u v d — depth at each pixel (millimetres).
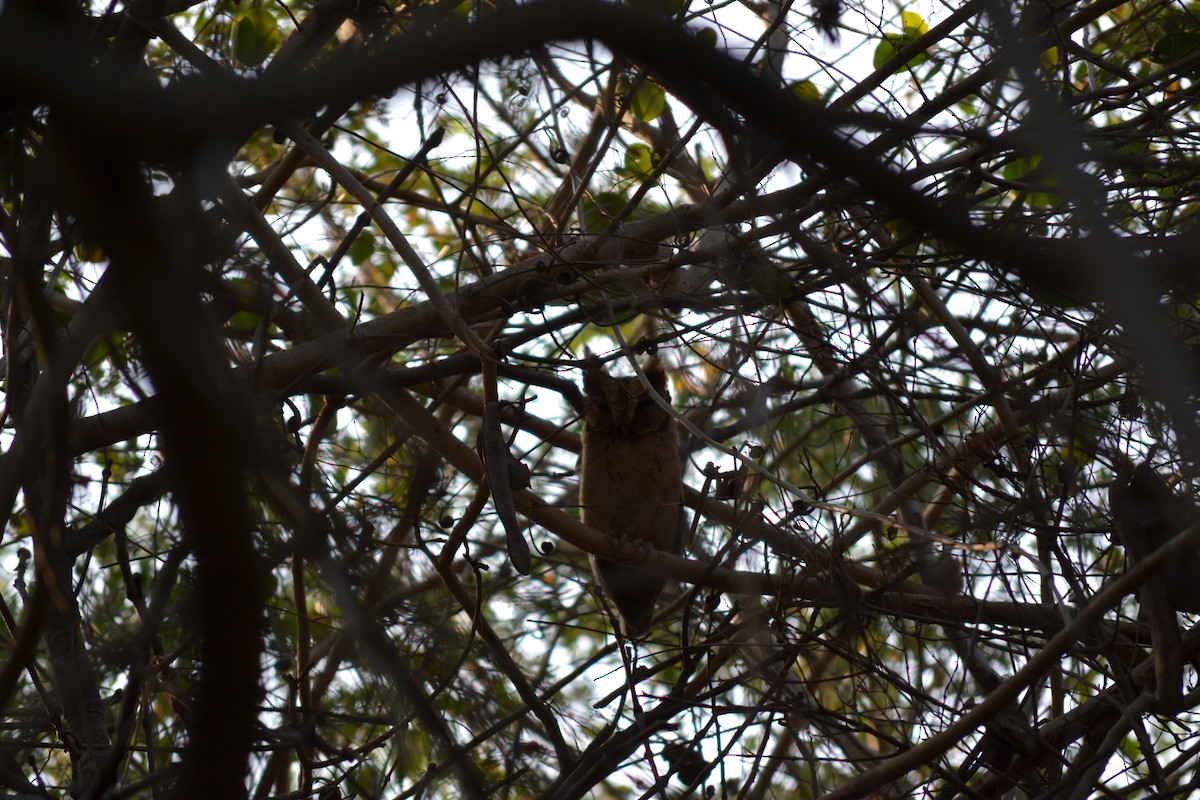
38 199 4867
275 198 9680
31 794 5324
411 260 5574
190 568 4480
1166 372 3697
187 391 3404
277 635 6320
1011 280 6355
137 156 3244
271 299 5355
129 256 3338
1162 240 5328
